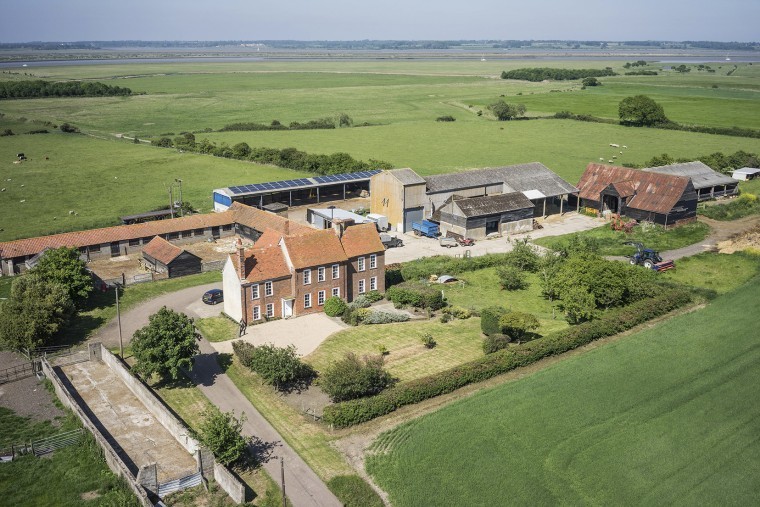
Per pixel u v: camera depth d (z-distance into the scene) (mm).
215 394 63344
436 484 48531
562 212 129250
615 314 75062
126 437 56406
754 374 63031
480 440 53594
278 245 81688
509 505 46094
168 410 58344
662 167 135875
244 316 78188
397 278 93625
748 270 94688
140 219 119938
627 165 159625
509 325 71250
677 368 64750
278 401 61938
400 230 117875
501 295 89062
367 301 84312
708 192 136000
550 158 175875
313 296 82375
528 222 118625
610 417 56344
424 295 83000
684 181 117562
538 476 49000
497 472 49594
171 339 63656
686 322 76000
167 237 110125
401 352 71062
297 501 47531
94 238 103188
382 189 119688
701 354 67625
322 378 65250
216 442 50344
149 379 66438
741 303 81375
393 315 79625
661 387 61125
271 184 130875
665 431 54156
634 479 48438
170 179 157750
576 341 70000
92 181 155250
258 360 63844
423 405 60000
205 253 107125
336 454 53125
